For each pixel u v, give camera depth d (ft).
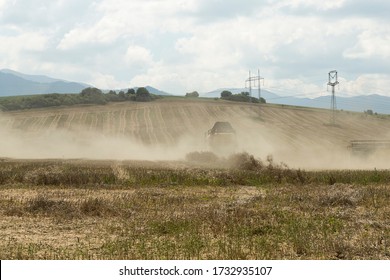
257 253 77.41
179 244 82.58
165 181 171.63
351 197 126.00
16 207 113.60
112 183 167.73
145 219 102.53
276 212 107.96
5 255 75.10
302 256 76.28
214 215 101.96
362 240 84.12
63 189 154.30
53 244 82.99
